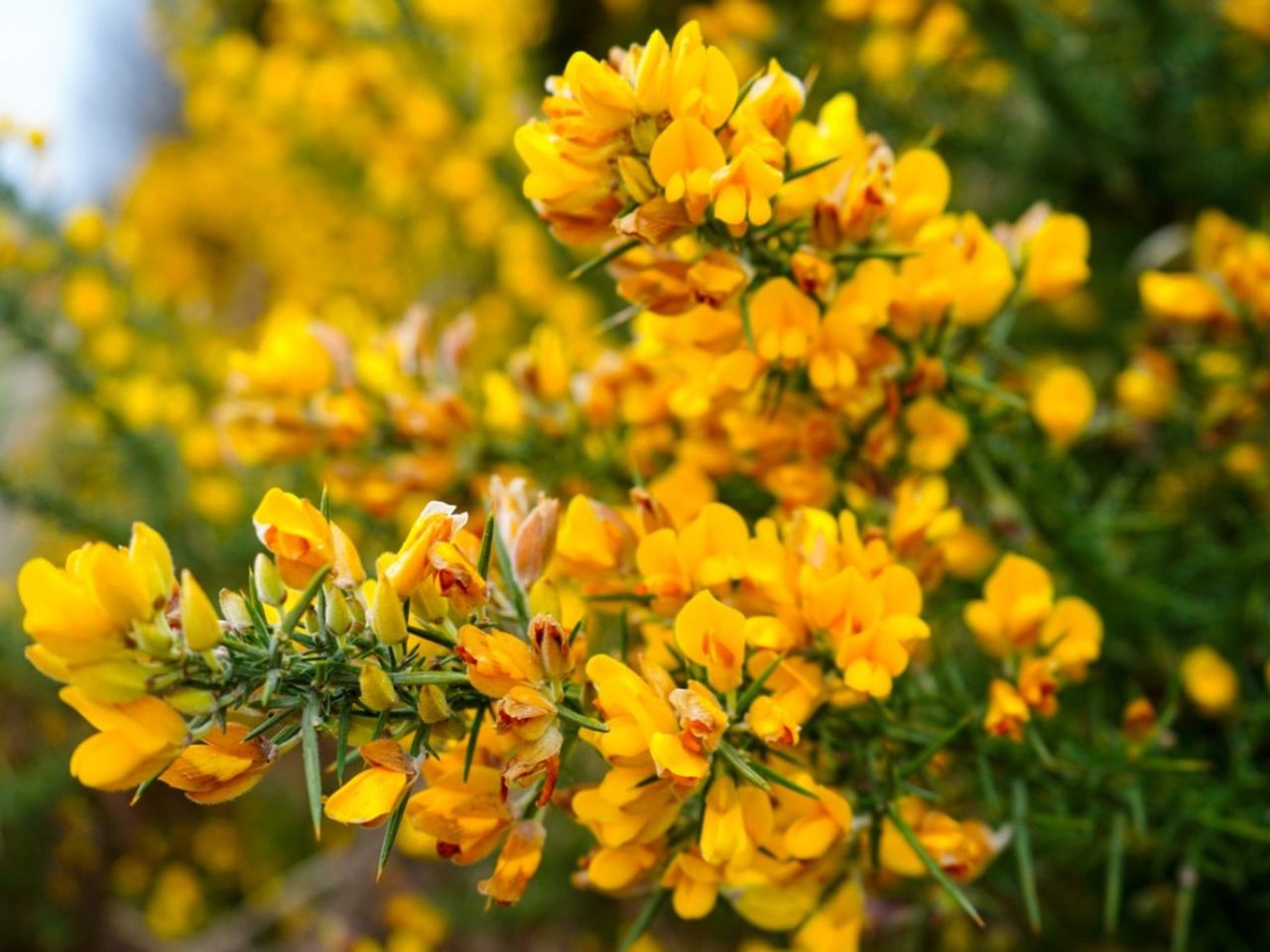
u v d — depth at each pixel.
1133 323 0.84
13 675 0.91
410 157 0.95
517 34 1.00
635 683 0.39
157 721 0.36
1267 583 0.59
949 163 0.91
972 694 0.55
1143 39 0.78
